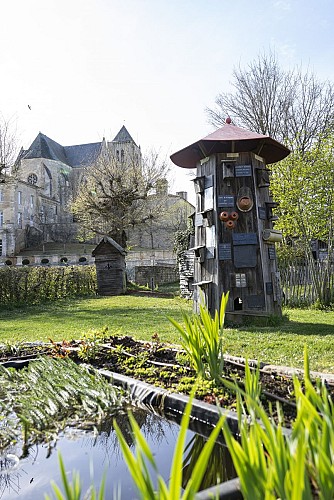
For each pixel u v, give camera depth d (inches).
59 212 2208.4
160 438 121.1
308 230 496.4
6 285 554.6
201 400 128.9
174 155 323.6
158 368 170.1
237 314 290.2
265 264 300.7
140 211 948.0
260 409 55.2
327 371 158.7
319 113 900.6
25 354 210.2
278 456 49.8
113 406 143.9
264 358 185.2
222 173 304.8
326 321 320.5
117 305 521.7
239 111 966.4
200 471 42.6
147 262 1203.2
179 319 357.4
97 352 199.0
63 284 646.5
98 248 707.4
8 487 95.7
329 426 52.2
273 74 938.7
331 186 484.7
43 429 128.5
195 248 313.0
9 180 853.8
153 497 42.6
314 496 57.0
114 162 986.1
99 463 107.2
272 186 504.4
